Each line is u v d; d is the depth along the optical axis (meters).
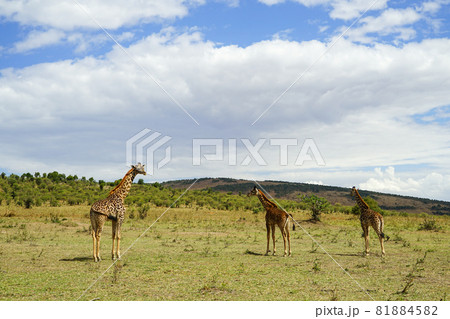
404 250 13.69
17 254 11.30
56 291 7.00
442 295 7.14
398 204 88.25
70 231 18.95
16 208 36.50
